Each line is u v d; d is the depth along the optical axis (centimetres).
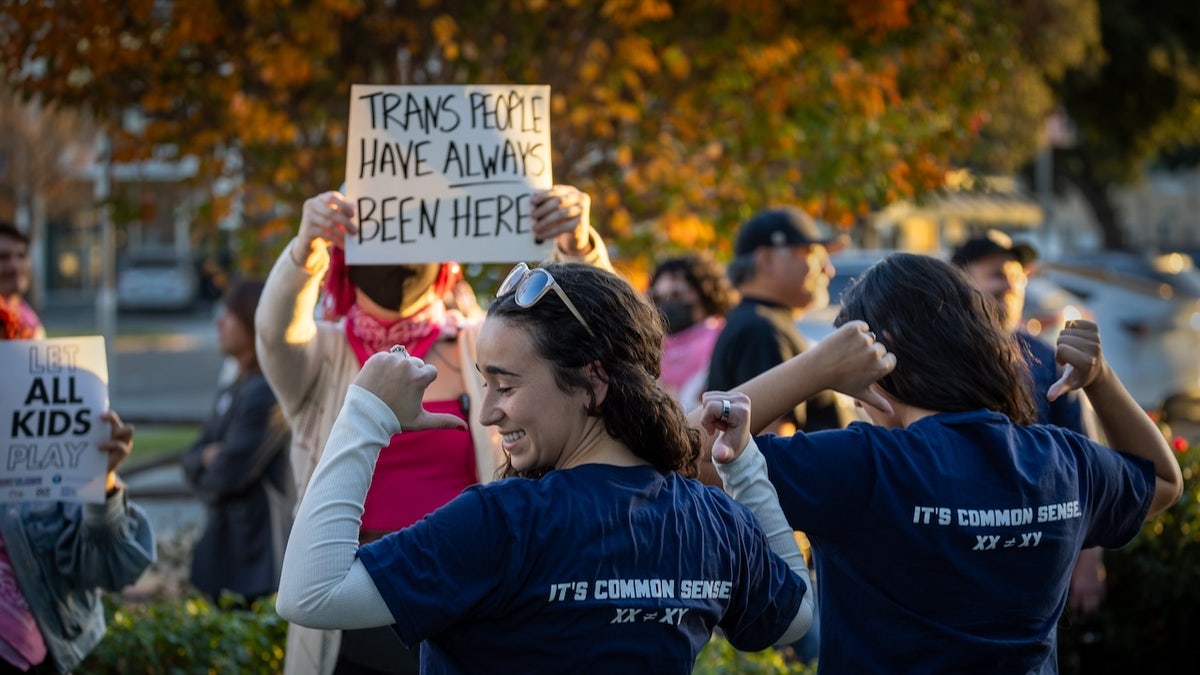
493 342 224
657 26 691
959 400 269
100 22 595
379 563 212
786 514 257
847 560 261
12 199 2281
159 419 1528
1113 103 2805
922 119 739
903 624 257
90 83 645
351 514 220
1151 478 287
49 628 342
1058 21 1602
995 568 256
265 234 676
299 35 605
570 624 214
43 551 342
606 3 645
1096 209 3581
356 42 668
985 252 510
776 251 511
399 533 218
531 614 215
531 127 359
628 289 231
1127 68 2694
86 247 4153
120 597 536
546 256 357
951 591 255
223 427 585
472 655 218
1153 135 2872
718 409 248
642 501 223
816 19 696
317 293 356
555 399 223
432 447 356
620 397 225
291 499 575
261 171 666
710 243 708
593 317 223
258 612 490
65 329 3247
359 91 354
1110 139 2903
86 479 335
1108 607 516
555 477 222
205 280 3984
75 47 604
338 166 663
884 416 286
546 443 225
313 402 367
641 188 690
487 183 358
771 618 242
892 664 257
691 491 233
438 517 217
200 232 764
